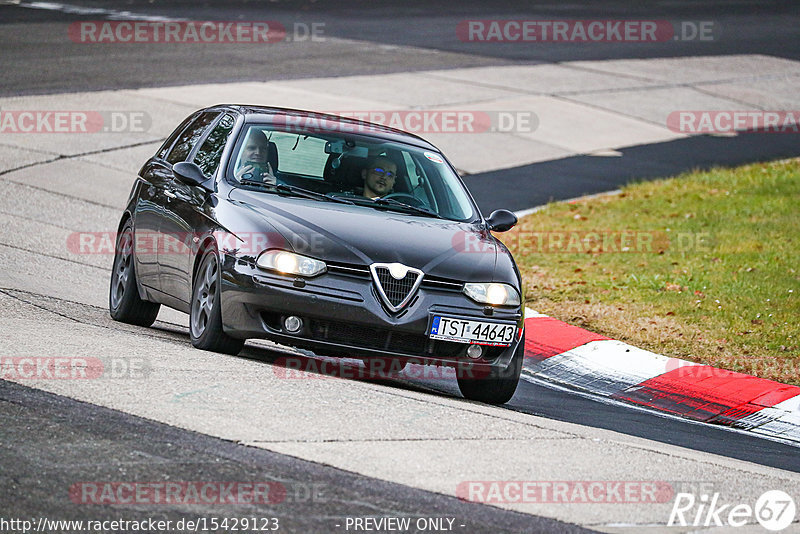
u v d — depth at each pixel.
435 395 31.34
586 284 48.69
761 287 47.34
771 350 39.66
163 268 33.56
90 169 64.44
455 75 101.38
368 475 21.09
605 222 61.09
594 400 34.62
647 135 89.00
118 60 94.81
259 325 28.58
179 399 24.48
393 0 151.38
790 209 63.28
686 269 50.69
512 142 81.75
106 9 124.94
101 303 39.50
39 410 22.84
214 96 83.06
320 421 24.14
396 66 103.06
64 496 18.59
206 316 30.39
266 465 20.98
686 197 67.50
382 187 32.66
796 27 146.62
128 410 23.38
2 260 43.88
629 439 27.86
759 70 117.62
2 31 105.00
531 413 31.09
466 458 22.89
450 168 35.19
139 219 35.84
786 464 28.70
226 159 32.59
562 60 114.44
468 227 32.56
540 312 44.62
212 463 20.77
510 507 20.31
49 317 33.41
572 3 156.00
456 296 29.36
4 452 20.27
